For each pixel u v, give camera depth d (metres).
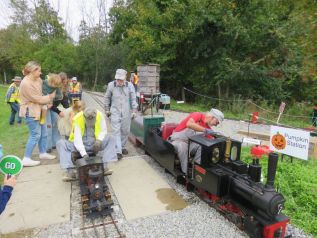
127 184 4.89
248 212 3.44
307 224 3.88
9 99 9.61
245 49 17.67
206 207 4.16
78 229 3.63
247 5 16.84
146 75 13.52
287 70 16.12
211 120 4.70
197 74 19.53
